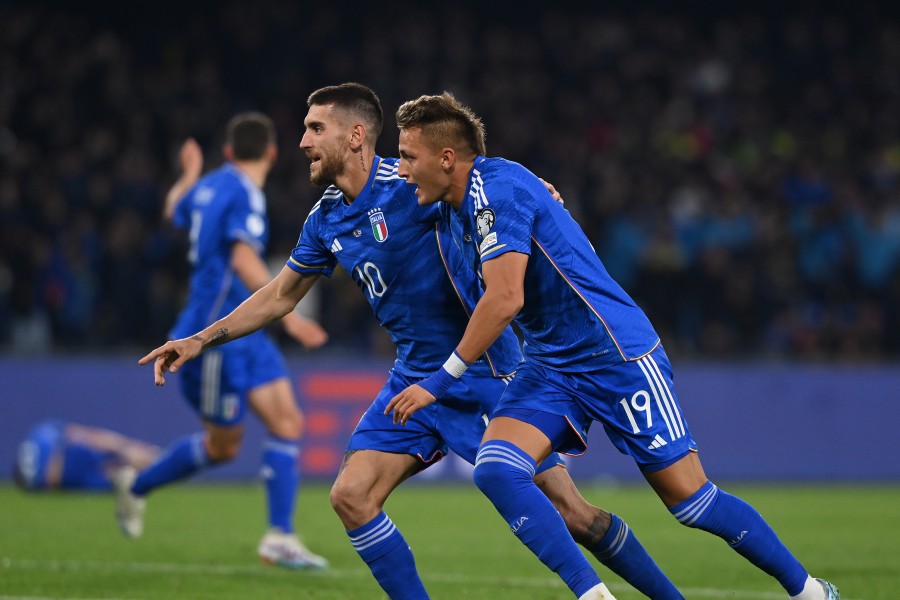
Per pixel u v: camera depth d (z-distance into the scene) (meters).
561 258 15.58
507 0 76.00
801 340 54.12
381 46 67.75
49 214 54.16
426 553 26.58
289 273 17.67
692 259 57.47
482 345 14.90
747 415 48.56
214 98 63.88
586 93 69.44
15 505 35.94
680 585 21.86
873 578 22.83
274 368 25.23
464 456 17.22
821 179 63.09
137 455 40.38
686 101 68.88
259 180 26.06
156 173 59.69
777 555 15.80
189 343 16.88
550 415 15.65
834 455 48.84
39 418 44.06
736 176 63.09
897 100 70.62
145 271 52.59
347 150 16.86
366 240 17.02
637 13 76.75
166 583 21.55
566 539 14.88
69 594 20.16
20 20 66.25
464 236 16.02
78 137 61.66
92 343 51.03
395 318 17.31
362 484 16.48
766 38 75.38
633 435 15.63
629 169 62.88
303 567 23.84
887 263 57.53
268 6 69.69
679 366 48.50
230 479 45.31
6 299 51.38
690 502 15.67
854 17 75.38
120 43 66.94
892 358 54.31
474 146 15.73
